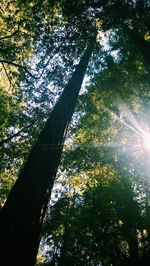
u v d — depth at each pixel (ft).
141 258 41.55
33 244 9.29
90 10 31.14
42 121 55.88
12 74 51.49
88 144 60.80
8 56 50.16
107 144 61.36
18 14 35.63
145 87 54.03
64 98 18.07
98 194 53.42
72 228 53.88
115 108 58.44
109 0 29.50
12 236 8.87
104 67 56.34
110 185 54.44
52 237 67.36
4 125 55.98
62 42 36.24
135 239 45.11
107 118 59.52
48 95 50.24
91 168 60.23
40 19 34.47
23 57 51.42
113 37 52.19
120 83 55.98
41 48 41.14
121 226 47.34
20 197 10.34
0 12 39.93
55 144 13.91
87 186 56.44
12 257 8.30
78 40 35.96
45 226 65.16
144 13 29.86
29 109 55.11
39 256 70.64
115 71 55.52
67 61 38.29
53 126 15.03
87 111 60.29
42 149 13.06
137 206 48.21
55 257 59.11
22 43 48.52
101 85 57.36
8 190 57.52
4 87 53.52
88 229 50.88
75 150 60.54
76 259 51.47
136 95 56.18
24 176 11.38
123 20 32.27
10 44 48.80
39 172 11.74
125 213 47.78
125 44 52.80
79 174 59.06
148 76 51.60
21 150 56.08
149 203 50.08
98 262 49.96
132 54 52.39
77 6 30.19
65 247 56.80
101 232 49.06
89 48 30.83
